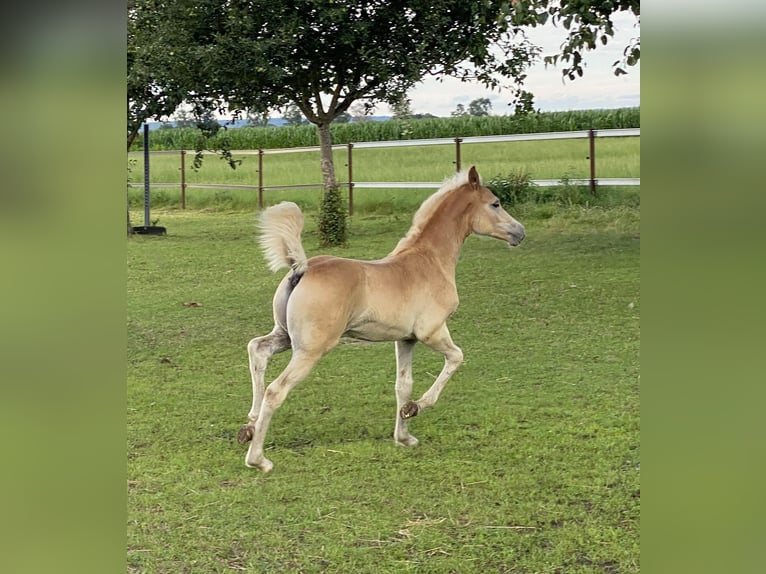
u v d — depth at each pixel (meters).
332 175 10.36
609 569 3.02
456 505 3.59
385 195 13.97
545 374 5.40
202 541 3.28
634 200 11.48
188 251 10.16
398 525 3.41
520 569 3.05
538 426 4.51
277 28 9.10
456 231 4.48
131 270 9.03
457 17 9.77
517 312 6.90
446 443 4.32
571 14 7.04
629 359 5.62
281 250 3.99
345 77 10.20
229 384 5.39
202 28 9.32
